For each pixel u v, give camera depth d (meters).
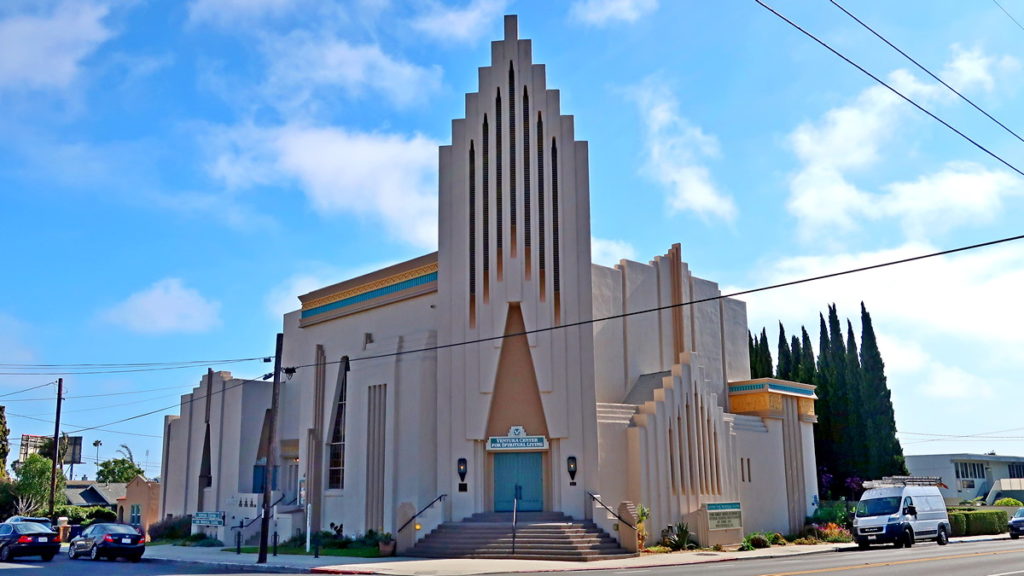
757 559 27.80
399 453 34.09
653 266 40.84
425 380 33.78
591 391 32.19
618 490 32.62
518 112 34.47
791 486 41.00
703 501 34.81
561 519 30.88
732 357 44.22
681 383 35.44
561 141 34.12
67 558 33.12
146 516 52.69
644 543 30.94
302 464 39.12
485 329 32.91
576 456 31.58
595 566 24.83
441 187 34.44
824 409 52.06
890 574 19.48
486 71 35.09
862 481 49.50
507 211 33.69
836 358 53.19
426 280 36.28
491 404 32.47
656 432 33.81
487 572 23.17
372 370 36.19
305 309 42.69
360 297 39.53
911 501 33.91
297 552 32.50
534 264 33.19
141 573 24.80
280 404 45.16
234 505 41.88
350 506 35.66
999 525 47.72
